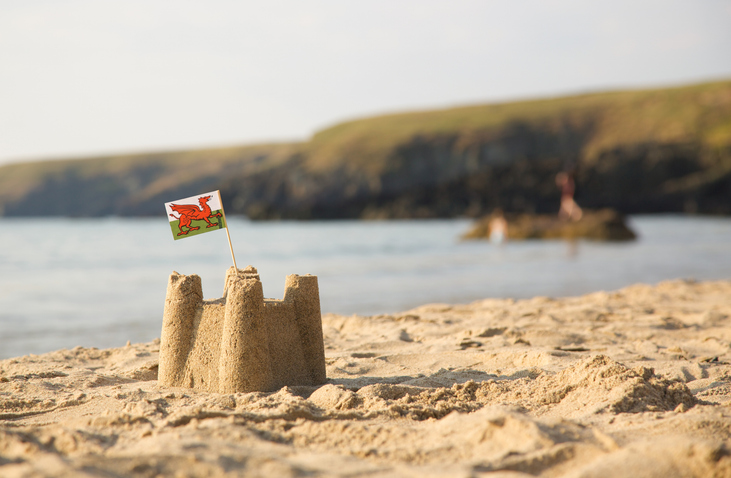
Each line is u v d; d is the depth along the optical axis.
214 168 188.50
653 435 3.77
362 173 145.75
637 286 14.01
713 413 4.27
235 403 4.60
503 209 106.81
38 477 2.78
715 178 105.31
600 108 157.38
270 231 68.25
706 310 10.45
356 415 4.32
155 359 6.84
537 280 19.81
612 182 109.25
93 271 23.44
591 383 4.88
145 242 46.22
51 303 14.92
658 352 6.98
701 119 138.38
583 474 3.08
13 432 3.57
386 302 14.79
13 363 6.69
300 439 3.76
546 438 3.53
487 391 5.07
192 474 2.97
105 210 174.38
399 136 156.75
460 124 160.75
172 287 5.29
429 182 146.50
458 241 46.84
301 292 5.42
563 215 51.00
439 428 3.87
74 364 6.76
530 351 6.63
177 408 4.44
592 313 9.88
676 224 74.31
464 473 2.98
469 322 9.25
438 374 5.85
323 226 87.81
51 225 104.12
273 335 5.15
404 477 3.07
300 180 147.25
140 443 3.50
